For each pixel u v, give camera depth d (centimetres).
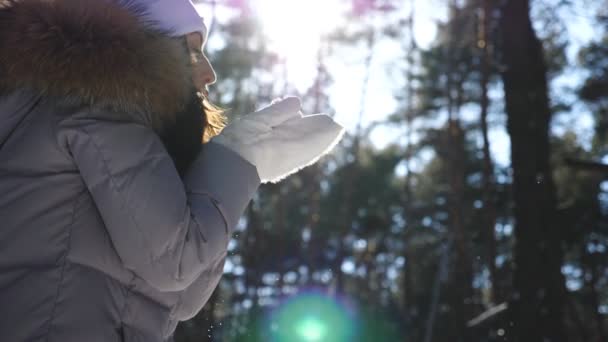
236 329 1767
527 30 1348
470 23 2728
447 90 3272
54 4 161
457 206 2795
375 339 2272
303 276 3431
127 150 160
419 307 3253
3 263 155
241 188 174
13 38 159
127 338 158
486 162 2450
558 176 2683
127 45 161
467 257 2284
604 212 2167
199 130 181
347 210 3566
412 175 3791
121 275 159
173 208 159
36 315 152
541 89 1333
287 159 184
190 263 162
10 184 158
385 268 3803
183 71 169
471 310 2162
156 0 177
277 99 186
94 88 159
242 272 2509
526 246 1209
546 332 1138
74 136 159
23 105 163
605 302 3381
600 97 2402
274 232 3161
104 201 157
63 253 156
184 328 501
